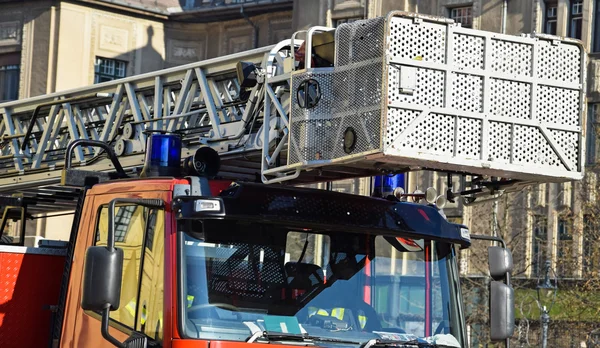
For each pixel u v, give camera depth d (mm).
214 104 16531
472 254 52062
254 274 12234
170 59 75062
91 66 72500
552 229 55562
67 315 13609
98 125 19469
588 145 55688
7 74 73562
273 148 13945
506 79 12055
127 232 12859
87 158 19453
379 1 62156
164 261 12031
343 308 12594
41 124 21391
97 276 11195
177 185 12328
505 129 12016
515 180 13047
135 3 73312
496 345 51562
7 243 17438
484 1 59281
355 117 11773
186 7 75188
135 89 18250
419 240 13297
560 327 50969
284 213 12516
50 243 14789
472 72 11875
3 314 14328
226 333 11859
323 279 12594
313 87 12312
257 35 72062
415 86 11547
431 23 11719
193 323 11781
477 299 54031
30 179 20359
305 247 12602
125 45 73688
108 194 13406
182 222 12086
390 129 11406
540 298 53750
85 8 72250
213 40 74438
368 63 11695
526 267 52594
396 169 12898
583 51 12484
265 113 14055
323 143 12234
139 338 11914
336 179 13766
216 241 12172
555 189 55594
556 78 12328
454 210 56719
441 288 13305
